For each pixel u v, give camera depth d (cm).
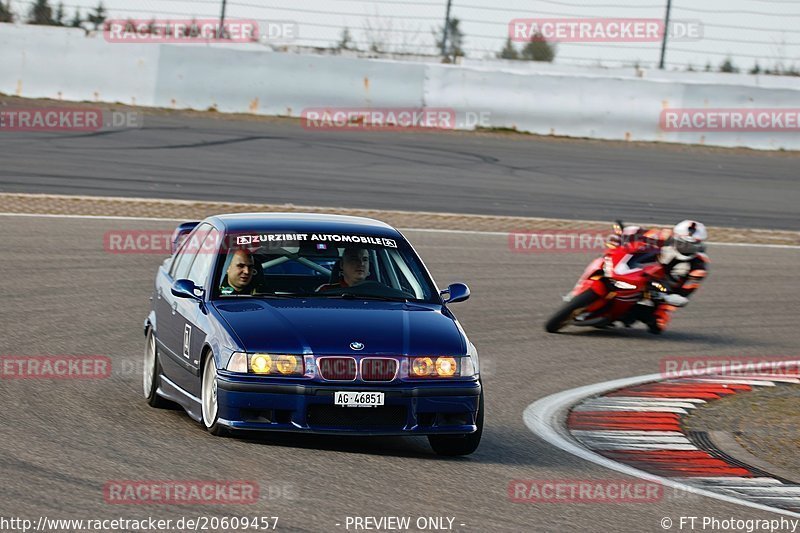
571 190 7606
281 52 9681
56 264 4850
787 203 7888
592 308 4466
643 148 9650
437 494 2081
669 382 3706
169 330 2745
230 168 7275
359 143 8681
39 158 7106
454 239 5997
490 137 9519
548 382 3584
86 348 3547
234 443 2361
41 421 2506
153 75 9306
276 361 2281
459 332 2483
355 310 2500
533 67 10588
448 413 2347
